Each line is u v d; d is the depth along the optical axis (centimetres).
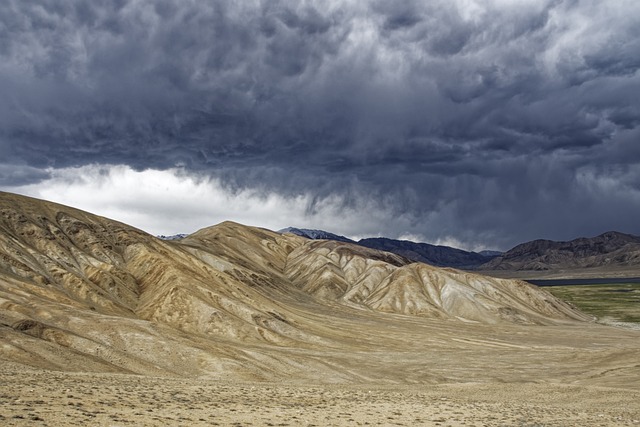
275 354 8400
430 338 13512
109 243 14612
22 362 5059
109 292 12138
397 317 17775
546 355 11025
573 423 3234
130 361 6512
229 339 10675
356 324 14825
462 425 2888
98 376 4338
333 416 2919
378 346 11912
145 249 14450
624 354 10462
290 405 3316
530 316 19375
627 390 6109
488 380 8438
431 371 9156
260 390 4288
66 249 13375
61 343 6481
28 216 13850
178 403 2967
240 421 2498
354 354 10406
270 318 11988
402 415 3175
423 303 19712
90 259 13312
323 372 7756
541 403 4934
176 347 7300
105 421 2211
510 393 5741
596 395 5697
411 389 5822
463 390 5891
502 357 10806
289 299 18512
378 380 7856
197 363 7025
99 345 6625
